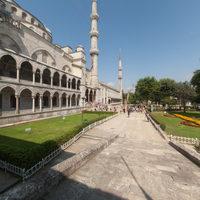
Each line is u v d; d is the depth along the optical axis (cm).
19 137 1672
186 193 642
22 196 510
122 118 3950
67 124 2591
